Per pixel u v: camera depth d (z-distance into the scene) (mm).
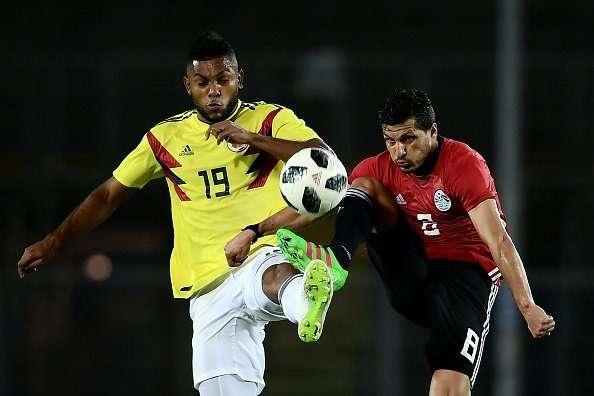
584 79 63719
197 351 27391
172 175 27125
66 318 57250
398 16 73250
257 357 27531
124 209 62656
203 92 26047
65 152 61656
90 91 62312
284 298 24453
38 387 56344
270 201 26672
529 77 63906
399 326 56062
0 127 61656
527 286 25375
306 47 72875
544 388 55969
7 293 57219
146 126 62375
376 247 28531
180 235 27422
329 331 55969
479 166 26812
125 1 72750
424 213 27516
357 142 62531
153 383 56812
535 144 63156
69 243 60875
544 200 61781
